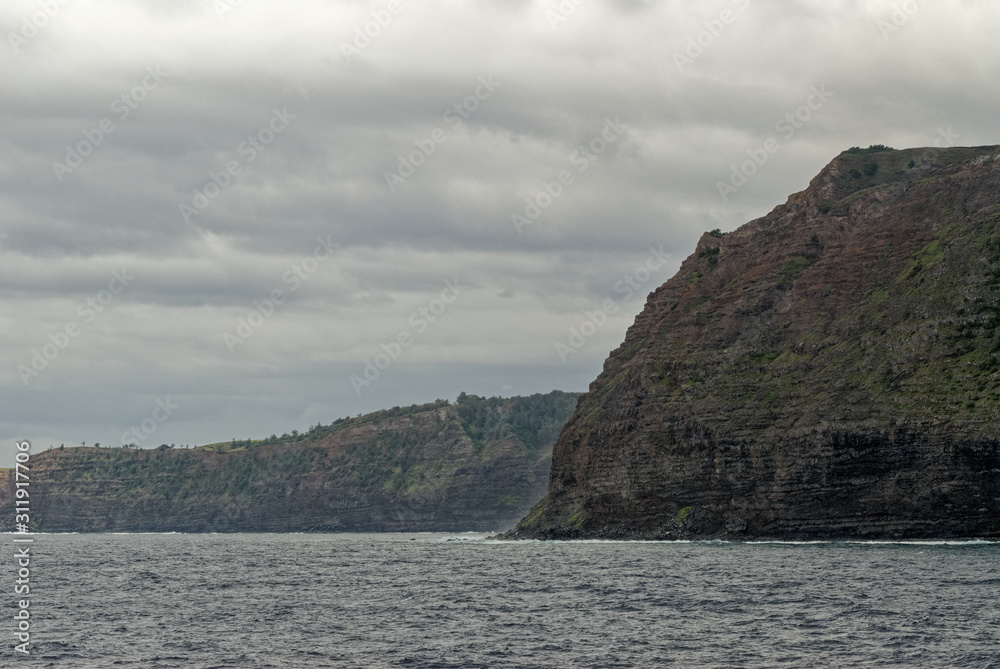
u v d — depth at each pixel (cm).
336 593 7706
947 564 8300
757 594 6731
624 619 5906
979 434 11050
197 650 5100
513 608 6531
